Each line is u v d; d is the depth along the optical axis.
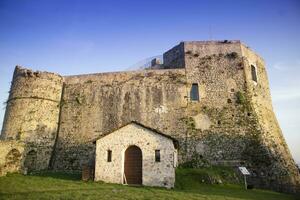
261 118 27.83
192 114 27.50
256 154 24.80
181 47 30.94
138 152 19.95
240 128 26.41
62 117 29.81
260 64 32.38
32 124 27.59
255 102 28.33
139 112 28.31
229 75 28.86
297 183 24.89
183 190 17.61
